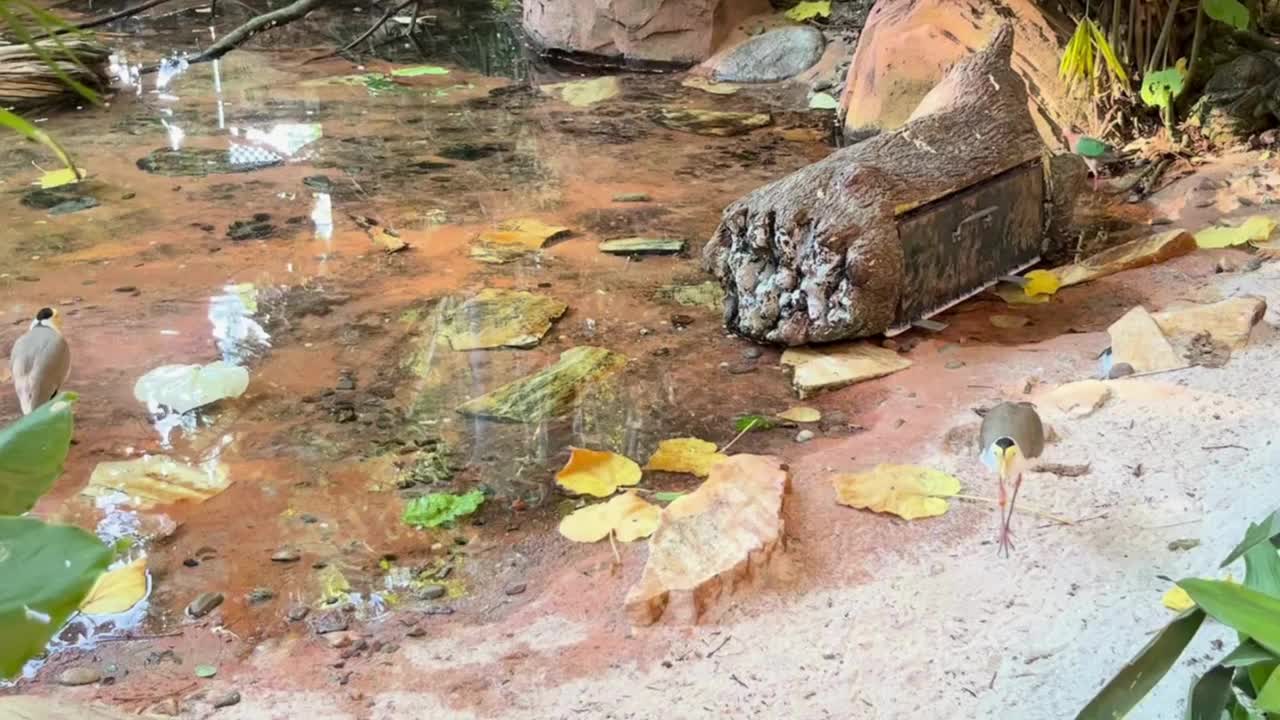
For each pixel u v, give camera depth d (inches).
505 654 101.6
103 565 36.0
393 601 113.3
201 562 120.7
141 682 100.1
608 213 235.9
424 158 273.6
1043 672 93.0
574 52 386.6
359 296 194.1
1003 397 147.8
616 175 261.3
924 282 177.5
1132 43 255.8
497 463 142.4
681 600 103.7
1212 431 129.0
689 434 148.3
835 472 129.6
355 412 155.5
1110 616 99.0
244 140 286.8
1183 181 229.3
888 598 104.7
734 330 180.5
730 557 107.7
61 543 36.0
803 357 168.4
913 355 167.5
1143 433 130.3
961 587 105.6
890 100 272.5
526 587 114.2
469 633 106.1
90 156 271.6
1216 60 253.0
